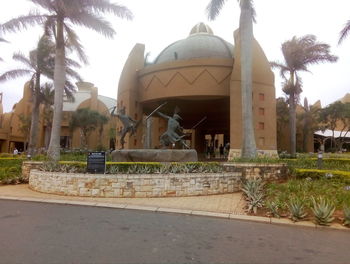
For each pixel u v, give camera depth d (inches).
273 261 156.3
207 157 1226.6
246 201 335.6
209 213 275.9
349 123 1494.8
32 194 380.2
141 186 366.6
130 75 952.3
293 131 927.7
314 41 931.3
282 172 463.8
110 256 156.6
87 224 227.5
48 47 884.6
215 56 949.2
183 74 859.4
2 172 530.9
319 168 494.3
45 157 616.7
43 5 636.7
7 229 208.2
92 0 633.0
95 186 366.0
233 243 187.8
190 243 184.9
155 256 158.9
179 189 379.2
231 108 792.9
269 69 881.5
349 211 242.5
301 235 212.1
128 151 508.7
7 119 1689.2
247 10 599.2
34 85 913.5
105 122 1609.3
